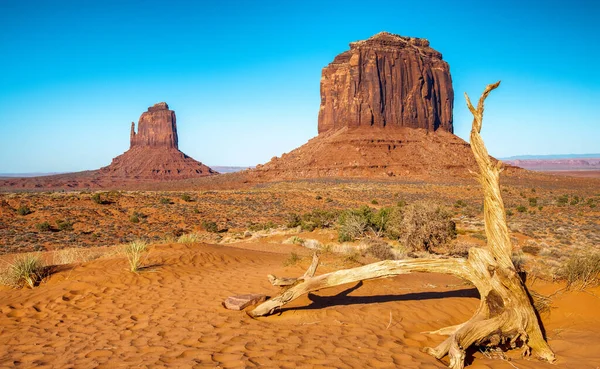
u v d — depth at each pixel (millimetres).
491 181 6281
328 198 75812
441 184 107312
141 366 4711
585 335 6016
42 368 4836
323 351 5305
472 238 28359
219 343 5547
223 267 11719
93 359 5062
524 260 15195
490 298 5961
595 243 29328
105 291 8578
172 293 8453
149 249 13508
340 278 6922
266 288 8875
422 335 6258
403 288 9305
